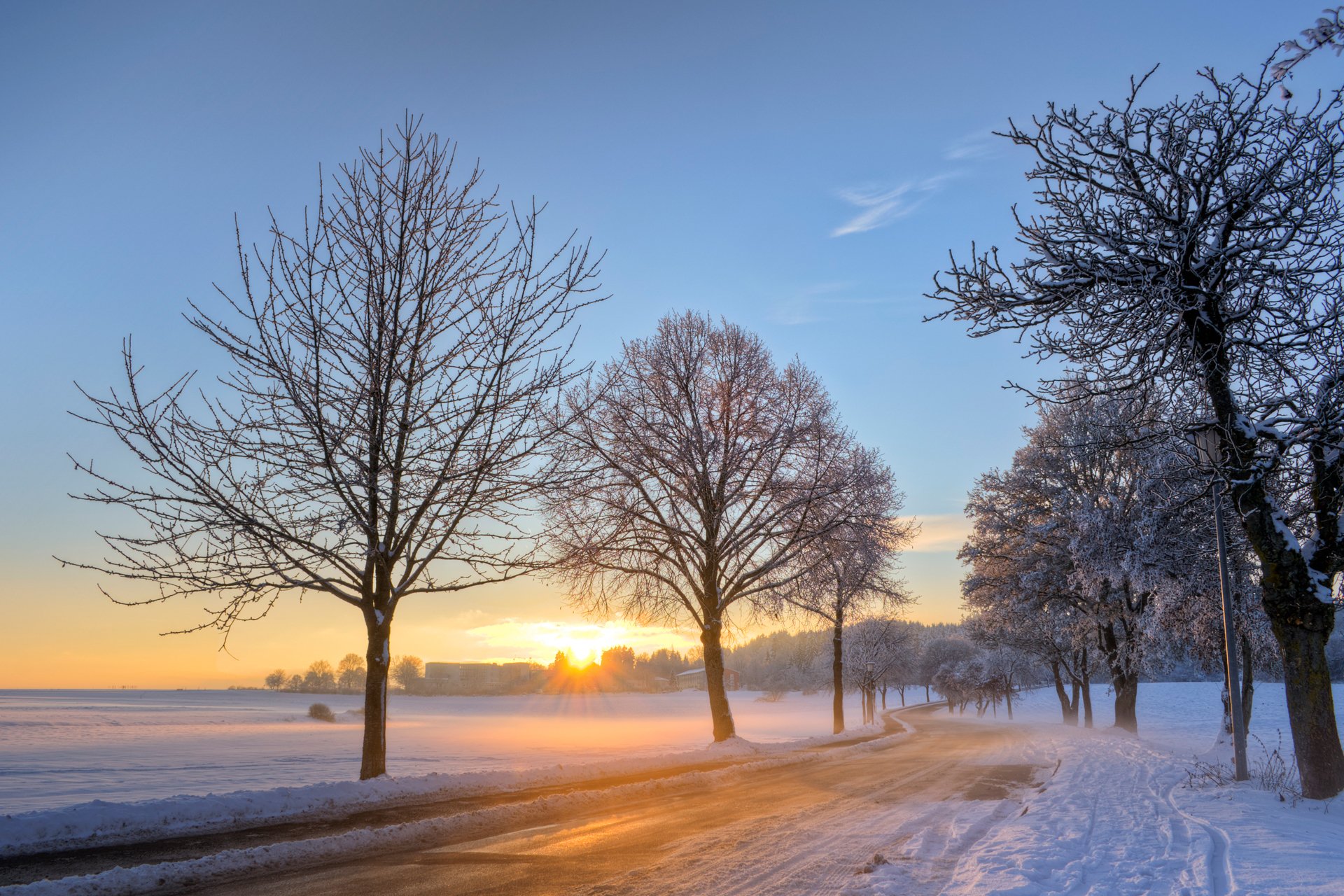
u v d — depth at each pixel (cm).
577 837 987
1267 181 1120
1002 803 1332
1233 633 1389
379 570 1436
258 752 4072
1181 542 2561
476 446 1403
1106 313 1184
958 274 1255
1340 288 1127
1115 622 3731
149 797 2130
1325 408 1143
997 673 7969
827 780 1695
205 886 723
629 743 4931
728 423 2828
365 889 714
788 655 16112
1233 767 1586
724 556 2794
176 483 1233
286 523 1327
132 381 1209
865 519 2964
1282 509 1512
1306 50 594
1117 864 757
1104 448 1373
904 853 879
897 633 6788
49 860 816
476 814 1093
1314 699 1147
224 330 1284
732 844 940
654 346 2845
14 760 3525
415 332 1391
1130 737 3067
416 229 1402
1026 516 3822
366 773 1353
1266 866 716
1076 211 1193
